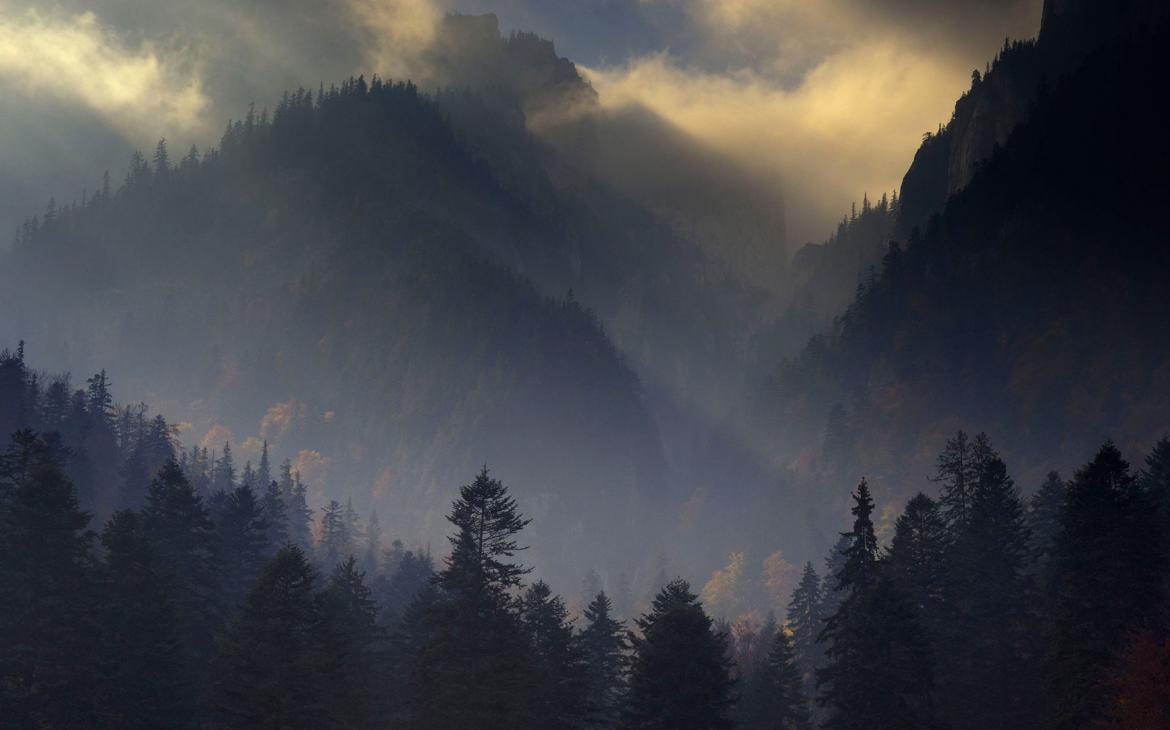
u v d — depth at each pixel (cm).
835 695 5550
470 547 5462
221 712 4884
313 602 5219
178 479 6650
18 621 4788
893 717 5212
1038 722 5941
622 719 5794
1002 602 6469
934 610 6481
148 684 5216
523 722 5262
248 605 5012
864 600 5509
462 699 5128
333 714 4991
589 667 6769
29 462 5591
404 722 5294
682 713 5512
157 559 5822
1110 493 5594
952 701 6094
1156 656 4897
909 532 6769
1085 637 5406
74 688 4775
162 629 5375
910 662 5303
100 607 5109
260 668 4819
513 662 5256
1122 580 5416
